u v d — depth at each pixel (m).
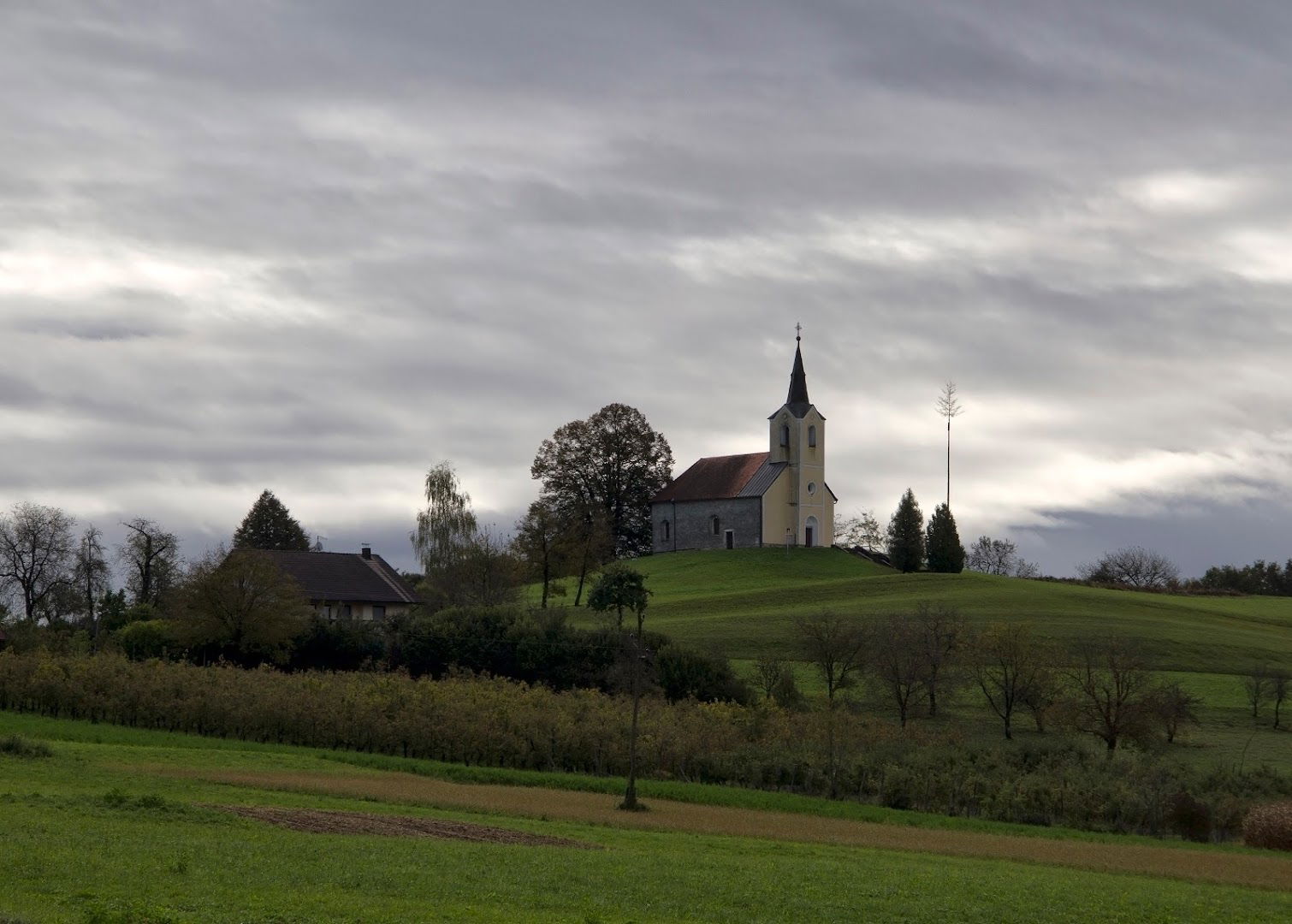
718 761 63.69
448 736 64.12
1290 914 32.88
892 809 57.09
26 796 36.34
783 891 30.62
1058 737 75.50
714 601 132.25
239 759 56.88
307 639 93.31
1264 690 84.75
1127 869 41.56
